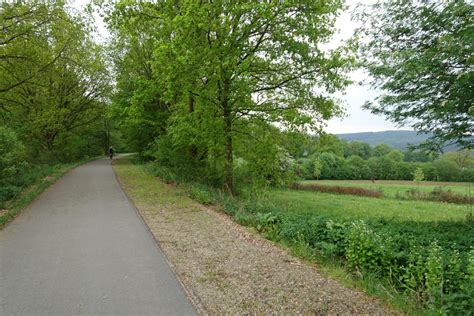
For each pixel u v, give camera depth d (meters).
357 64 9.66
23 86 20.75
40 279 4.99
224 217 9.36
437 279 4.80
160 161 20.80
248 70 12.72
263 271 5.39
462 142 9.56
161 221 8.68
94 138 48.34
